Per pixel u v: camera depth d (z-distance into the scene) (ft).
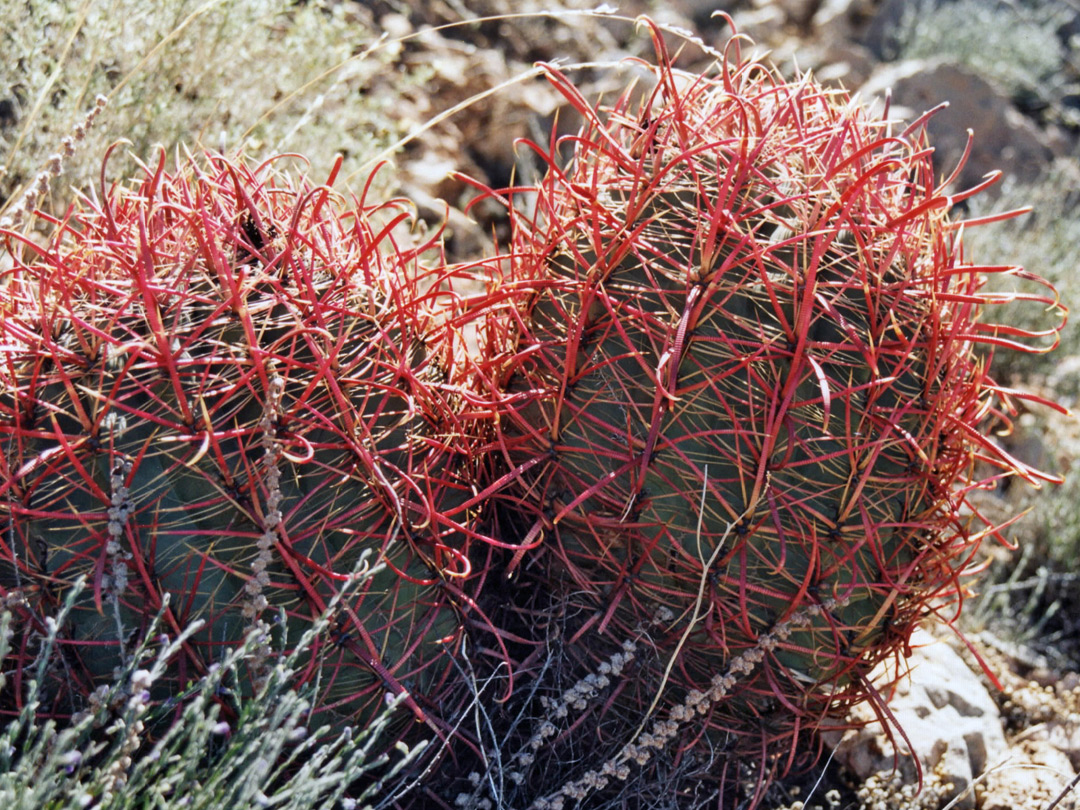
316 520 2.26
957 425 2.48
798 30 9.94
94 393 2.10
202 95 4.48
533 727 2.58
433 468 2.45
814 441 2.36
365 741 2.38
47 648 2.00
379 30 6.76
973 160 8.05
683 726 2.64
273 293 2.28
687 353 2.35
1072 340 6.03
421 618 2.38
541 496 2.52
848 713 2.71
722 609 2.44
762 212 2.37
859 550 2.45
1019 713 3.67
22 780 1.90
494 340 2.65
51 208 3.59
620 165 2.50
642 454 2.37
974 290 2.61
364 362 2.35
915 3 10.36
